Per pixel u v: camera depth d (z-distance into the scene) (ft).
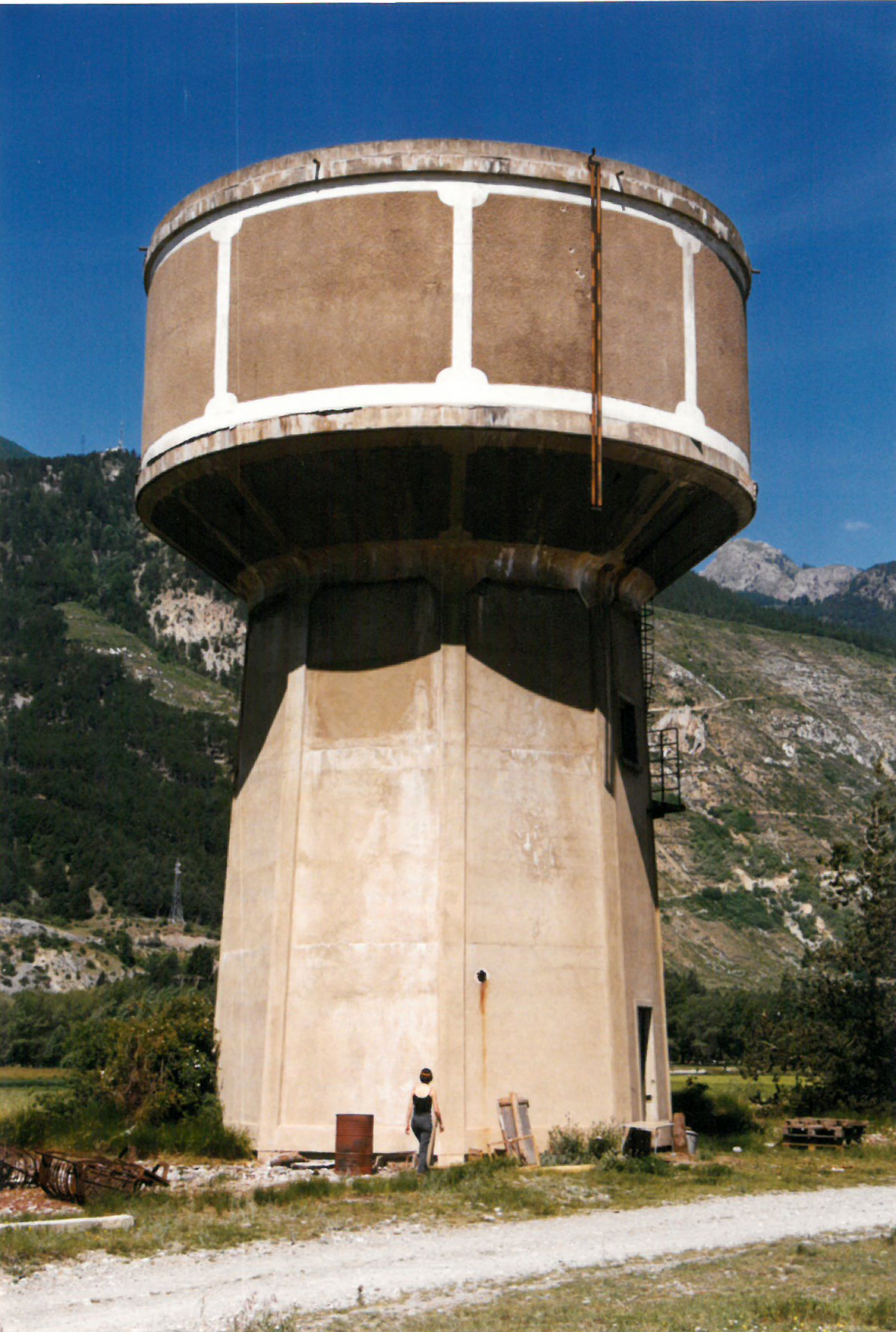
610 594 83.66
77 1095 84.69
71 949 451.94
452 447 71.56
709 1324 36.78
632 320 74.23
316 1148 72.08
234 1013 80.28
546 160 73.56
